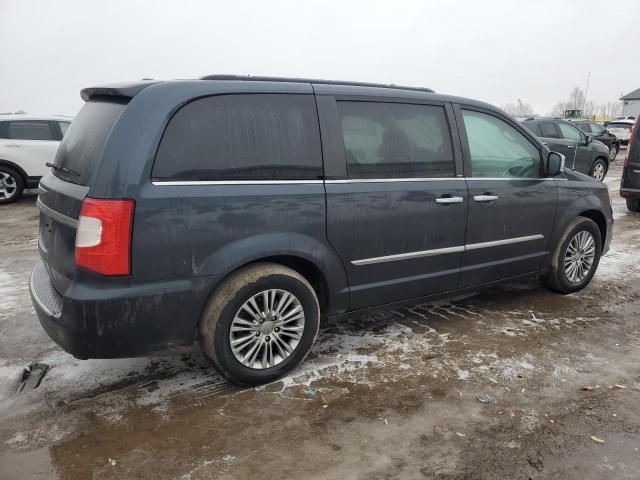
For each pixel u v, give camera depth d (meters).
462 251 3.84
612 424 2.75
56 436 2.60
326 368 3.33
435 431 2.68
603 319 4.21
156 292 2.65
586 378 3.24
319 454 2.49
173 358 3.45
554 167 4.29
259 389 3.07
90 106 3.04
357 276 3.36
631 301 4.64
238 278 2.89
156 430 2.66
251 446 2.55
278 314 3.09
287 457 2.47
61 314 2.61
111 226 2.50
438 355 3.52
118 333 2.62
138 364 3.36
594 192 4.77
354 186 3.23
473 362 3.42
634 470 2.40
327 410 2.86
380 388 3.09
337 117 3.22
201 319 2.88
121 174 2.53
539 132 12.59
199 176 2.74
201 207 2.71
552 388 3.11
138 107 2.63
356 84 3.44
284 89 3.07
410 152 3.53
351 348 3.62
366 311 3.53
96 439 2.58
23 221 8.32
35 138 10.10
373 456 2.48
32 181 10.13
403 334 3.87
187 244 2.69
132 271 2.58
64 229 2.70
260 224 2.90
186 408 2.86
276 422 2.74
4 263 5.75
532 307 4.46
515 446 2.56
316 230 3.10
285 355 3.17
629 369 3.37
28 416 2.77
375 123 3.39
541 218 4.33
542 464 2.43
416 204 3.50
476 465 2.43
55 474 2.33
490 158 4.00
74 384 3.10
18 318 4.11
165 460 2.44
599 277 5.35
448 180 3.69
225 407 2.88
